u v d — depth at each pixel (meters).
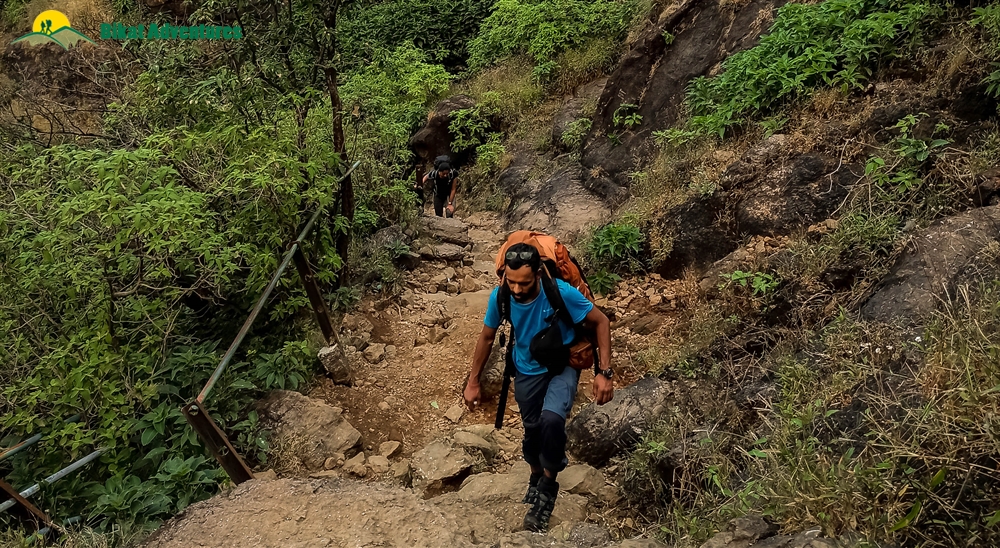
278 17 6.12
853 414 3.18
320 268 5.87
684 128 7.29
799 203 5.31
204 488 4.25
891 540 2.48
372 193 7.90
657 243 6.28
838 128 5.56
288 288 5.87
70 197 4.74
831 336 3.80
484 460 4.47
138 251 4.63
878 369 3.33
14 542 3.58
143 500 4.04
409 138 12.96
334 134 6.44
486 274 7.71
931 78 5.39
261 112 6.17
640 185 7.33
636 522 3.68
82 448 4.50
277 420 4.83
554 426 3.29
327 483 3.61
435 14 15.88
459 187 11.90
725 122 6.56
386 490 3.52
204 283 5.36
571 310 3.34
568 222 8.12
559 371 3.47
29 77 14.32
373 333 6.18
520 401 3.55
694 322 5.09
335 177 6.09
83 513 4.14
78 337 4.61
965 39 5.23
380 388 5.44
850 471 2.76
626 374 5.16
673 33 8.59
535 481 3.72
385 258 7.22
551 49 11.92
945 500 2.46
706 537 2.97
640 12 11.34
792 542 2.58
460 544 3.12
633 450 4.14
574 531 3.38
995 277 3.47
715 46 8.05
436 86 13.57
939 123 4.92
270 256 5.03
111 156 4.87
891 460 2.65
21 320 4.91
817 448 3.08
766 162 5.78
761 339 4.52
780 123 6.03
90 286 4.71
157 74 6.35
